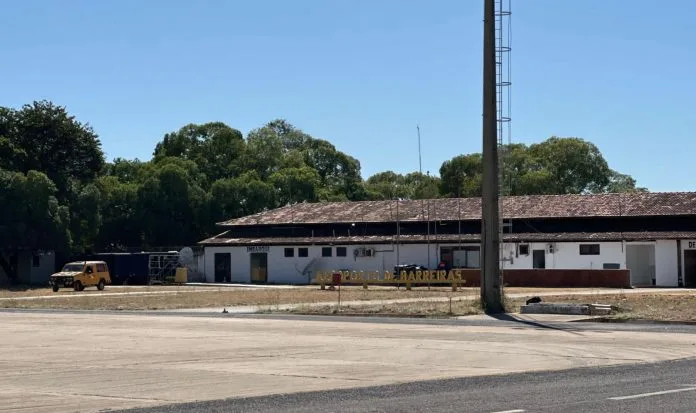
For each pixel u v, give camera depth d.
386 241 76.06
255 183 100.38
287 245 79.62
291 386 16.31
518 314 35.19
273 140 126.38
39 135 89.31
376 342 24.92
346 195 123.31
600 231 70.25
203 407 13.78
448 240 73.81
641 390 14.73
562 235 70.19
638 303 39.22
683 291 53.78
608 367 18.55
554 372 17.83
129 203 96.62
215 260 83.12
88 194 87.38
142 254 81.69
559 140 121.69
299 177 109.88
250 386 16.38
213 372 18.52
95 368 19.48
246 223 83.50
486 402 13.59
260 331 29.36
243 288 68.44
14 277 83.56
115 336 27.94
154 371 18.80
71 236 84.81
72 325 33.00
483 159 37.00
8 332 29.84
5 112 89.88
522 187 110.06
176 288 70.19
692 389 14.77
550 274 64.06
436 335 27.08
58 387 16.52
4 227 78.50
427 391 15.13
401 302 44.16
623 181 123.88
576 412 12.47
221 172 120.94
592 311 34.47
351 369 18.86
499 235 37.38
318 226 80.69
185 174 97.69
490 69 36.62
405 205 81.25
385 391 15.27
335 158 133.38
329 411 13.04
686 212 69.00
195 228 98.25
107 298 54.88
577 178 119.56
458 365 19.45
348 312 38.06
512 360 20.27
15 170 85.94
